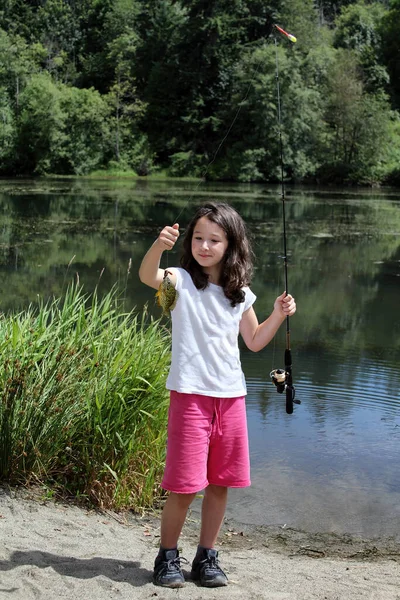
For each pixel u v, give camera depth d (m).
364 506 4.16
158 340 4.46
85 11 65.31
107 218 21.05
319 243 17.30
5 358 3.84
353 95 45.41
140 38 57.72
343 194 34.84
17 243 15.67
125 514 3.78
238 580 2.83
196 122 49.41
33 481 3.74
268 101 43.69
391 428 5.41
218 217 2.66
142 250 15.15
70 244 15.73
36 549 2.90
